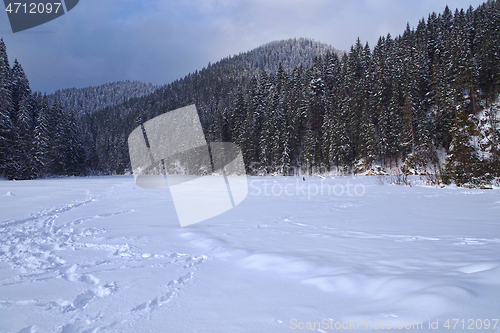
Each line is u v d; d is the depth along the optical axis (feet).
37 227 18.76
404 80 127.34
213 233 15.75
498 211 25.18
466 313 4.71
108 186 63.05
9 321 6.06
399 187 60.29
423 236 14.23
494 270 6.64
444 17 182.09
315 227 17.72
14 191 50.01
